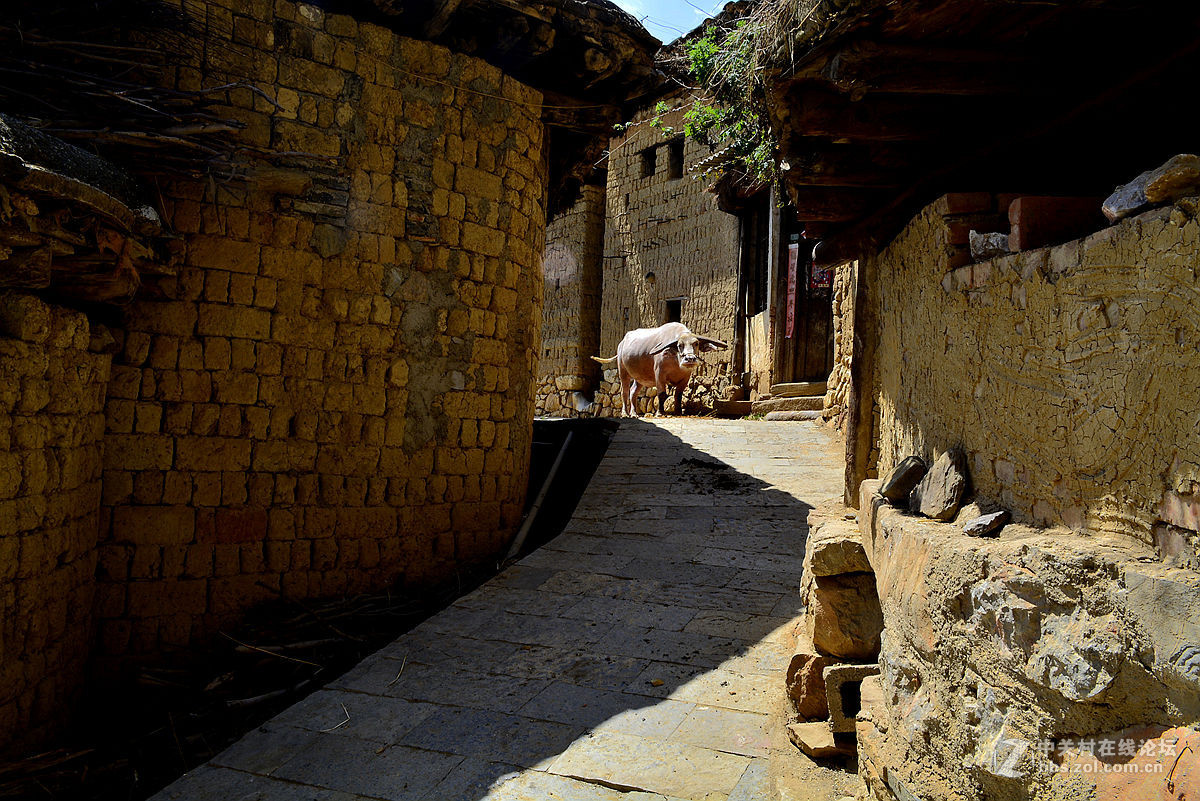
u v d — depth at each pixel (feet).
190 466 20.30
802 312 46.75
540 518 27.84
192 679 19.72
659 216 62.28
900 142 12.61
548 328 72.90
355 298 22.33
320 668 19.21
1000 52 9.71
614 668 16.96
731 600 20.03
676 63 27.09
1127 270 6.34
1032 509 8.07
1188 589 5.14
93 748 16.43
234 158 20.22
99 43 18.25
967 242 10.55
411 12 23.16
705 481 29.96
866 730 10.76
